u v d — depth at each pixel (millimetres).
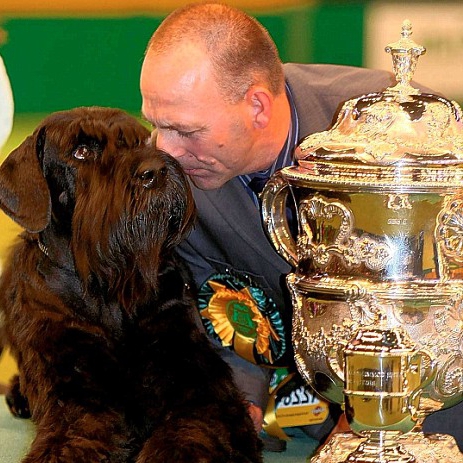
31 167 5773
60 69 17797
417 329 4812
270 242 6172
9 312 5992
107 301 5773
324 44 17953
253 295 6465
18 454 6246
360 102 5090
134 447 5707
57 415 5512
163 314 5828
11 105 9727
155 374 5734
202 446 5227
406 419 4762
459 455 5031
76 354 5613
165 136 5715
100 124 5812
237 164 5832
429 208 4746
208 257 6559
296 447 6754
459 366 4906
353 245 4824
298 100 6293
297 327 5234
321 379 5156
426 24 17422
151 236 5582
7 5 17656
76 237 5691
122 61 17891
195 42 5492
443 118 4910
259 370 6738
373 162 4719
